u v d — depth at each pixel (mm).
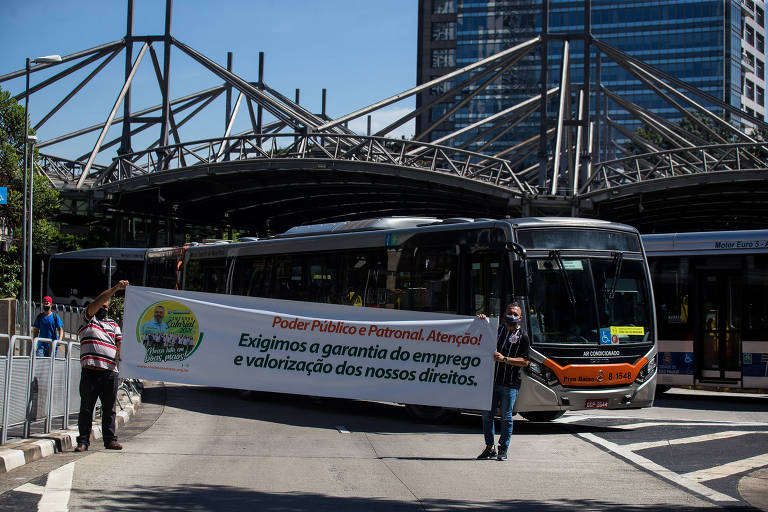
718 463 10891
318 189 62312
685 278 19547
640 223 67125
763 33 129875
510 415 11117
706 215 63281
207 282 23312
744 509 8133
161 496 8250
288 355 14711
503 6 128750
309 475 9695
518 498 8562
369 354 14359
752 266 18844
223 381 14789
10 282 38344
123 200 62438
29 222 34375
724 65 118500
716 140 67688
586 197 52156
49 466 9828
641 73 65188
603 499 8562
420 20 142375
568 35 63438
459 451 11867
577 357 13602
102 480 9016
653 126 70938
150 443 12125
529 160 124938
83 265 51031
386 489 8930
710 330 19188
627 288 14336
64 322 34688
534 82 127062
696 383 19203
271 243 20031
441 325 13984
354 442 12641
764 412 17422
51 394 12211
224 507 7793
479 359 13766
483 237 14438
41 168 58062
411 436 13422
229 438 12875
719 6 118875
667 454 11641
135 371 14695
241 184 60062
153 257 29484
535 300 13672
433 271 15297
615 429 14383
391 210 70562
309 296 18359
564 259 13977
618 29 122688
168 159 59594
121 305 28625
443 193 57656
